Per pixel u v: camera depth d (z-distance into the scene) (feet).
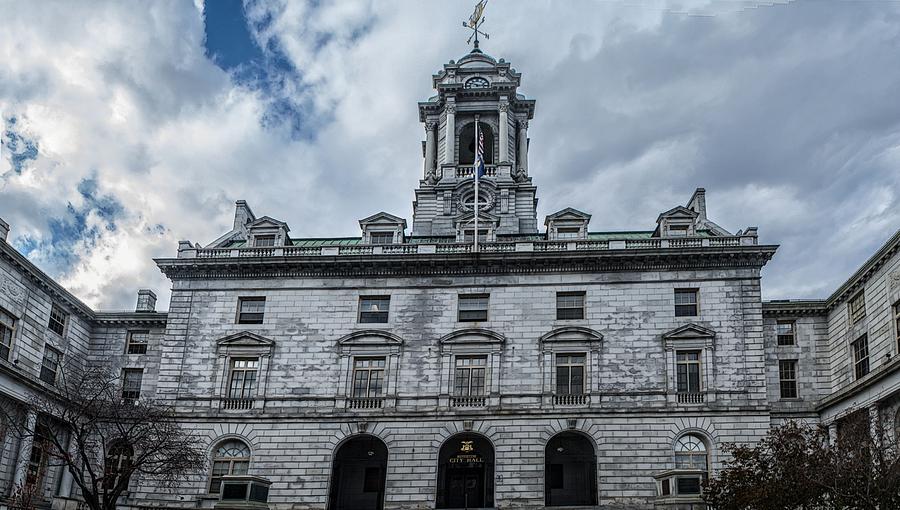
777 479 144.25
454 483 207.21
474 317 210.38
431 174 270.05
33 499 194.90
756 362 198.80
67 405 182.80
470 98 279.49
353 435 200.64
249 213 248.32
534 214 261.65
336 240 243.19
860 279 202.90
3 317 196.85
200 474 199.21
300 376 208.03
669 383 198.49
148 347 233.76
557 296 210.18
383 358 208.03
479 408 199.93
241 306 217.77
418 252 217.77
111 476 168.04
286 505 196.65
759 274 205.87
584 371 202.39
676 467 192.13
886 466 137.28
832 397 206.28
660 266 208.95
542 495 191.72
